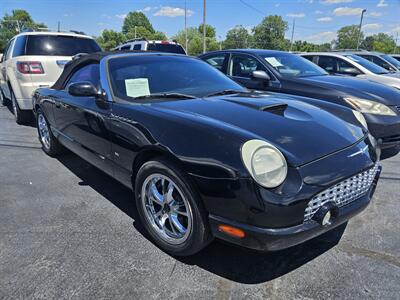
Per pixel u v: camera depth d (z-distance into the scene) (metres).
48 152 4.62
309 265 2.29
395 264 2.29
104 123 2.85
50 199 3.32
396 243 2.54
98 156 3.12
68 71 3.90
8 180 3.81
